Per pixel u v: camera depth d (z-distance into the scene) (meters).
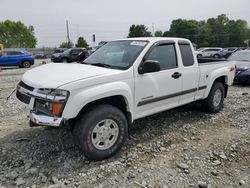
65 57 28.56
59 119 3.80
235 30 99.06
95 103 4.27
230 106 7.53
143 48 4.86
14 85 11.96
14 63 23.14
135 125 5.81
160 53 5.14
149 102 4.89
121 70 4.46
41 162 4.20
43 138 5.06
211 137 5.28
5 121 6.11
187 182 3.76
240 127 5.86
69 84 3.83
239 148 4.81
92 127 4.06
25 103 4.25
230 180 3.84
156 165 4.18
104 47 5.56
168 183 3.73
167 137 5.23
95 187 3.61
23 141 4.95
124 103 4.54
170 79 5.21
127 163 4.20
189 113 6.74
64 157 4.36
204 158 4.43
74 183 3.69
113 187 3.62
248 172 4.05
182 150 4.70
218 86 6.68
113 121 4.28
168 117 6.39
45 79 4.09
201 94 6.19
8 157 4.34
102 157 4.24
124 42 5.33
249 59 11.88
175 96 5.43
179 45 5.57
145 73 4.72
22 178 3.78
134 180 3.78
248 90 10.25
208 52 35.31
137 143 4.93
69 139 5.01
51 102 3.84
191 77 5.74
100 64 4.89
